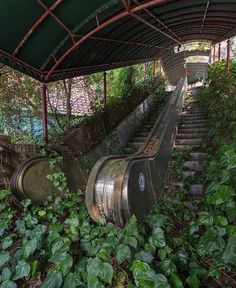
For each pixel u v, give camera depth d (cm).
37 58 464
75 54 507
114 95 961
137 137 898
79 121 749
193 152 601
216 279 243
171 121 670
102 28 442
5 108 718
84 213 393
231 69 830
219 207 315
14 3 336
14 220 384
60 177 471
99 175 373
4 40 392
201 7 550
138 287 203
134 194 349
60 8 368
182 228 364
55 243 285
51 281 233
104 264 230
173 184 505
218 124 595
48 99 783
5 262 268
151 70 1360
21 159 462
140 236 278
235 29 726
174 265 232
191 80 2038
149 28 592
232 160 267
